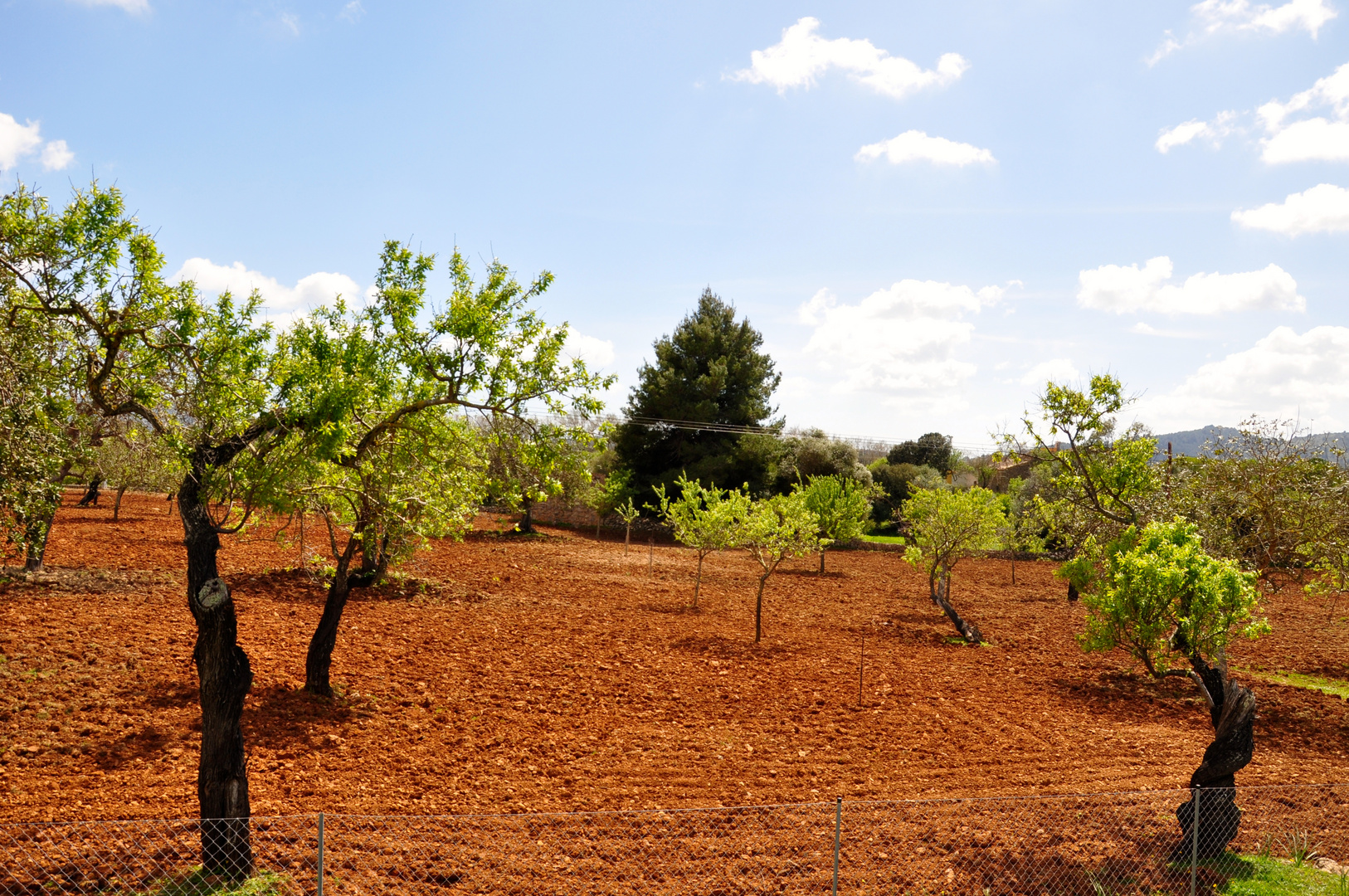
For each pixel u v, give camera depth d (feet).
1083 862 27.14
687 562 111.96
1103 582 36.32
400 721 38.81
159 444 25.95
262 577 70.03
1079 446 51.88
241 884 22.70
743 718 42.65
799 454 165.07
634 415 168.25
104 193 25.13
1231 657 62.80
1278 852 29.01
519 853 25.99
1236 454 48.32
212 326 25.98
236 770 24.09
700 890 24.20
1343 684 54.80
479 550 109.19
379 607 64.80
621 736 38.68
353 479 37.55
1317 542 46.06
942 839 28.45
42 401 28.09
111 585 61.67
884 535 164.25
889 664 57.26
